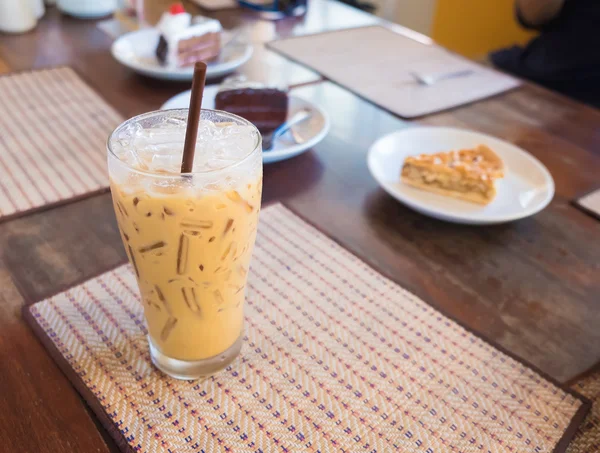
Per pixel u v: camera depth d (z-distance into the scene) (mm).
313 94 755
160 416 342
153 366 373
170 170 320
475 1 1818
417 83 813
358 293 441
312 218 522
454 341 405
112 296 421
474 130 704
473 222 502
